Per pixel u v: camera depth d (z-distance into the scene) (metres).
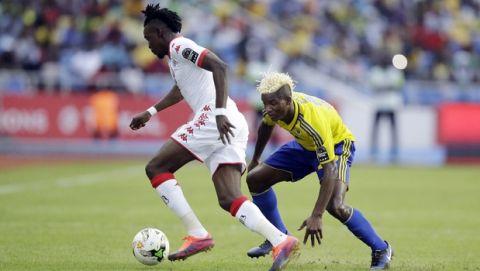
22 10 103.44
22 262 27.97
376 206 49.06
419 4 108.31
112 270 26.28
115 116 86.00
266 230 24.73
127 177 66.12
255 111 84.12
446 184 63.47
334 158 25.48
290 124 25.80
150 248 26.62
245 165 26.62
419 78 98.44
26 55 96.12
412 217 43.78
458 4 112.19
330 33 105.69
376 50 98.31
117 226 38.75
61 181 62.50
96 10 101.62
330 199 26.22
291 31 105.38
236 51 96.69
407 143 85.44
